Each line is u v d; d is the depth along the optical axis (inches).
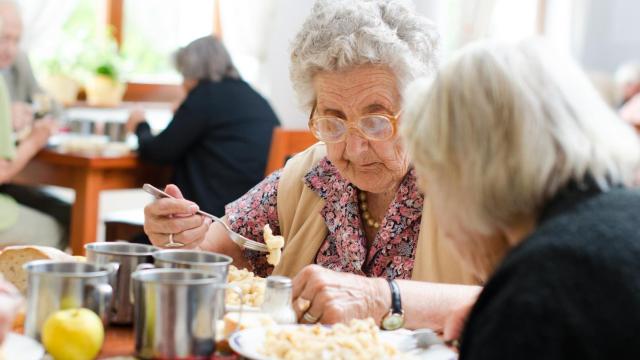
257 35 254.4
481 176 45.3
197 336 52.4
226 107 177.9
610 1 327.3
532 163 44.7
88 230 174.1
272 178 87.7
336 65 74.1
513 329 41.5
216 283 53.2
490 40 48.8
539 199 45.6
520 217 46.4
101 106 228.1
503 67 46.1
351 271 78.8
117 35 246.1
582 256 42.4
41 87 204.8
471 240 48.9
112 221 162.2
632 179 47.0
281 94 261.1
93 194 174.1
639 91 274.5
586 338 41.0
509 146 45.1
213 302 53.1
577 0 320.5
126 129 193.2
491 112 45.3
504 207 45.6
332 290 62.9
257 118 180.2
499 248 49.0
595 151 45.6
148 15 253.3
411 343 57.7
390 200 78.8
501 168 45.1
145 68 253.9
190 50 180.2
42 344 55.2
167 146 175.5
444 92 46.9
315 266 65.3
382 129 74.0
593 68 326.3
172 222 77.2
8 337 55.3
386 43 72.7
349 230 79.4
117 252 63.6
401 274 77.1
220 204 176.6
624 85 276.2
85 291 55.7
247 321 57.7
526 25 307.9
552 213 45.1
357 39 72.9
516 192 45.1
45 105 190.7
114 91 229.3
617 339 41.0
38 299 55.5
